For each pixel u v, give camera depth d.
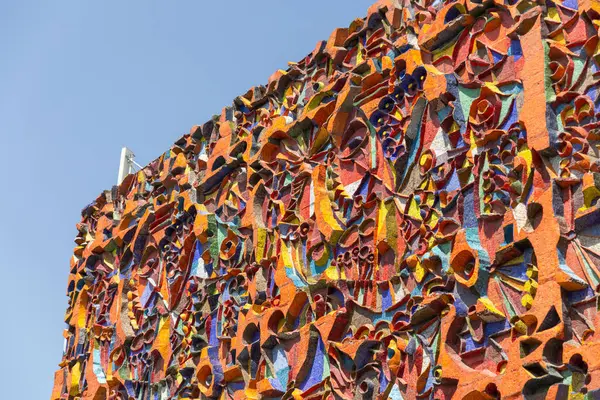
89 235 17.44
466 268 10.98
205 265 14.59
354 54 13.73
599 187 10.04
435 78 12.07
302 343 12.34
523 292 10.30
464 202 11.30
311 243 12.95
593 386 9.20
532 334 9.91
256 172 14.28
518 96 11.22
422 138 12.17
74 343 16.58
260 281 13.41
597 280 9.77
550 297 9.87
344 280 12.18
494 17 11.83
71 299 17.11
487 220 10.99
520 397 9.72
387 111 12.77
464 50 12.16
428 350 10.96
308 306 12.64
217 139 15.52
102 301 16.30
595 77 10.57
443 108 12.08
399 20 13.21
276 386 12.51
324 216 12.78
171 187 15.98
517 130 11.02
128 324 15.44
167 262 15.20
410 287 11.58
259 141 14.55
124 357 15.24
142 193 16.53
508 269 10.57
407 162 12.25
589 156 10.29
